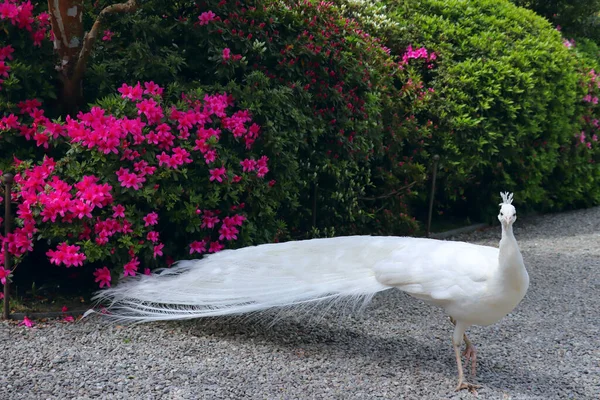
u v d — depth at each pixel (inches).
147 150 194.4
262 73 225.0
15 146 201.6
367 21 332.5
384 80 309.1
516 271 146.6
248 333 188.9
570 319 215.2
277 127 225.3
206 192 205.6
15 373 156.3
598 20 554.6
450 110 333.1
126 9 208.8
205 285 181.9
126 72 214.8
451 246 165.8
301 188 259.1
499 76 344.2
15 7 198.2
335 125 260.1
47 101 213.3
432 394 156.8
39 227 192.1
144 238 196.4
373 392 156.3
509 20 391.9
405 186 302.7
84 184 187.0
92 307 198.7
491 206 368.8
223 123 210.5
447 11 369.4
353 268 175.0
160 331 185.9
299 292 171.8
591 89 432.8
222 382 156.9
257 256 184.9
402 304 222.7
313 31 254.5
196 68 228.5
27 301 200.5
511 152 354.9
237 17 230.4
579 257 298.0
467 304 154.3
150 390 151.0
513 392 159.6
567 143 410.9
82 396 147.0
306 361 172.2
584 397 158.4
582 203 454.0
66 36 207.2
